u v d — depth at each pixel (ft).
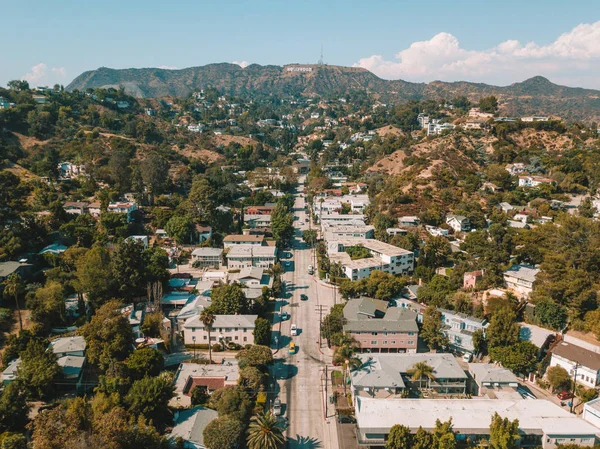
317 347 380.17
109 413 240.12
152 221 649.20
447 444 239.91
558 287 387.55
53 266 462.19
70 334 372.99
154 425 266.98
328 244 577.84
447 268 514.27
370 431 258.78
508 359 331.36
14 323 377.91
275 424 262.67
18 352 334.03
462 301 394.73
